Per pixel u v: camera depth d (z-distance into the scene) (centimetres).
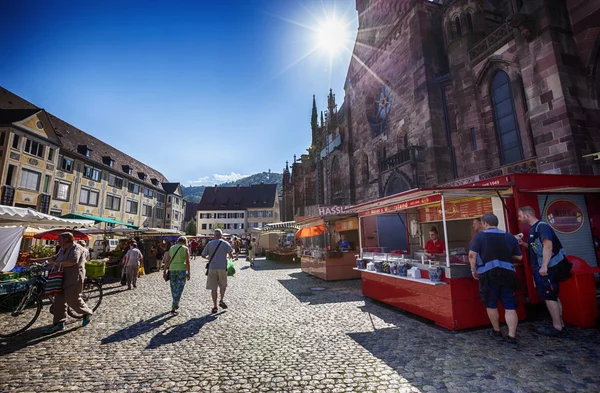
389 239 1120
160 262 1800
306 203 3966
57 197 3019
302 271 1564
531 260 496
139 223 4609
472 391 311
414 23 1786
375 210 816
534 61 999
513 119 1231
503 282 442
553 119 936
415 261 653
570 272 478
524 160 1091
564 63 942
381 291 744
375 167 2223
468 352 414
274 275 1432
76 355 443
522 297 556
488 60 1309
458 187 558
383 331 525
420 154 1661
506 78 1265
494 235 466
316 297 857
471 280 533
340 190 2861
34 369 395
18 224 1097
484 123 1352
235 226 7500
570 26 988
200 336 525
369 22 2402
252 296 896
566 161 897
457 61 1468
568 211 629
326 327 561
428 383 331
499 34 1273
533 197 600
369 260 851
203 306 771
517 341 444
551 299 466
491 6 1692
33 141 2711
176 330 564
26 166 2622
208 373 374
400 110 1930
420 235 877
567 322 524
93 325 605
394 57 2025
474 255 473
